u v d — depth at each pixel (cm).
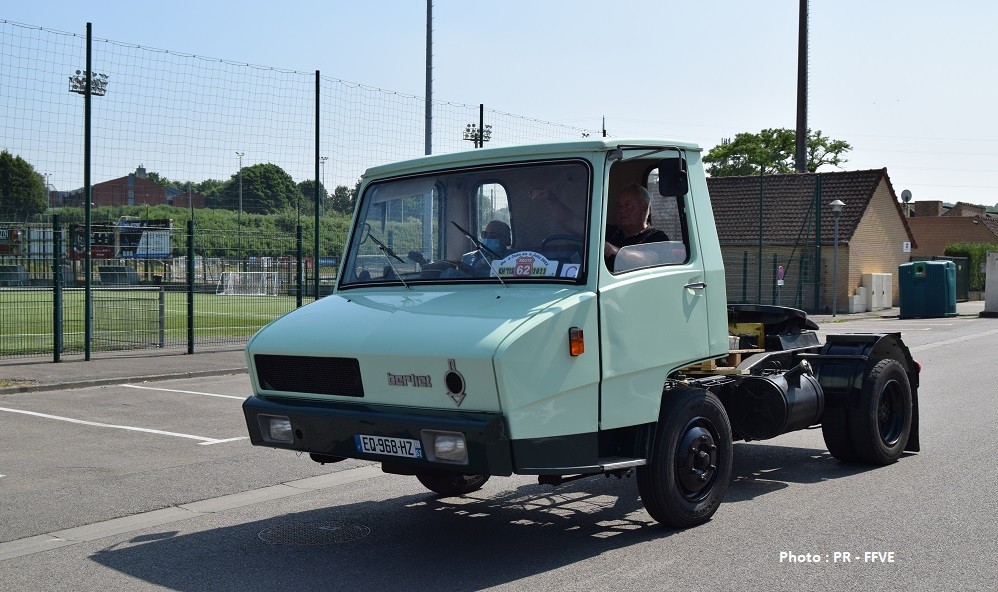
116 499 744
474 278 610
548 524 668
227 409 1191
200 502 739
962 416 1107
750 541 609
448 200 637
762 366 772
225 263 1983
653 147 624
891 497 726
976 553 577
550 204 595
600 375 561
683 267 640
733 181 4159
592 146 589
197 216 2022
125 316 1869
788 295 3681
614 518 682
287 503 738
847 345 852
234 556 596
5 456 907
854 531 629
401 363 540
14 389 1321
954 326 2773
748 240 3853
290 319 630
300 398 600
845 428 827
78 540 635
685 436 630
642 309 596
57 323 1650
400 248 653
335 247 1900
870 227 3803
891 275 3869
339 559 588
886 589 512
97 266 1795
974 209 7894
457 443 518
